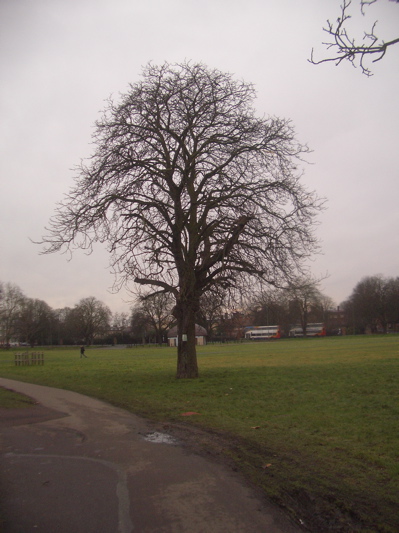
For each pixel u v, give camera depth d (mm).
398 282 112438
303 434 8852
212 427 9828
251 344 83688
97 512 5305
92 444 8727
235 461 7230
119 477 6602
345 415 10609
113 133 19031
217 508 5379
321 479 6227
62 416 11969
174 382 18812
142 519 5094
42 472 6930
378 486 5918
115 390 17125
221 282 19297
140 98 19516
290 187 18891
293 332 118562
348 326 132250
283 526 4895
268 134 19391
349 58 5414
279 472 6578
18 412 12703
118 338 129000
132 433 9656
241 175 19000
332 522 4973
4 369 33344
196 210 20516
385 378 17594
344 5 5129
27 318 108688
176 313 20547
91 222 18688
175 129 20062
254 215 17969
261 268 19016
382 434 8633
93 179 18672
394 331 129500
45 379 23141
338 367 24125
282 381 18109
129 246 18938
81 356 57219
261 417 10750
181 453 7867
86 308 115062
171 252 19797
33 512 5336
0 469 7148
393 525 4812
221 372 23344
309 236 18922
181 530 4805
